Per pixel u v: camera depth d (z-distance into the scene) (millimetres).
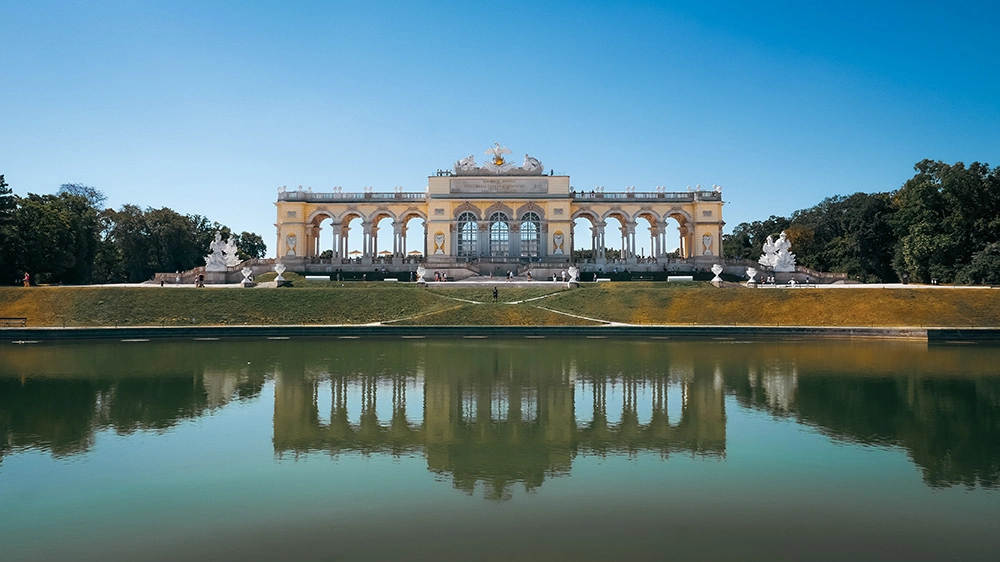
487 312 58844
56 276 86250
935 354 41781
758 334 53344
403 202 101688
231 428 23219
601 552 13414
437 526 14742
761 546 13703
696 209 100250
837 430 22703
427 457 19938
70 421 24125
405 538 14109
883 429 22781
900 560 13078
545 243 100375
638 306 63094
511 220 100812
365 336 53031
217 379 32688
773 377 33000
